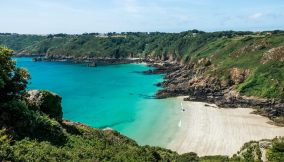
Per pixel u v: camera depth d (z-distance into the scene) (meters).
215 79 135.38
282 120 90.94
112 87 148.00
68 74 194.25
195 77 145.00
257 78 123.12
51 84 156.75
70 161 25.52
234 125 87.50
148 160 33.19
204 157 57.28
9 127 27.09
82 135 34.78
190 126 86.75
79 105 112.50
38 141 27.77
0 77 29.72
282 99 108.19
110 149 33.41
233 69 136.00
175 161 40.09
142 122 91.31
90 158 28.11
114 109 106.69
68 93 134.12
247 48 154.62
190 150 69.75
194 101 116.00
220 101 113.00
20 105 30.09
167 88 137.88
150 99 121.56
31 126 29.02
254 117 95.31
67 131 34.12
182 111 102.62
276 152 53.72
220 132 81.62
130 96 127.62
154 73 189.25
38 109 34.00
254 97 114.44
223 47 190.00
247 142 68.69
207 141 75.31
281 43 145.38
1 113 28.41
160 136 79.06
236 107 106.75
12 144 24.75
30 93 35.50
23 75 33.19
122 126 87.81
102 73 197.12
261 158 53.38
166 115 98.31
